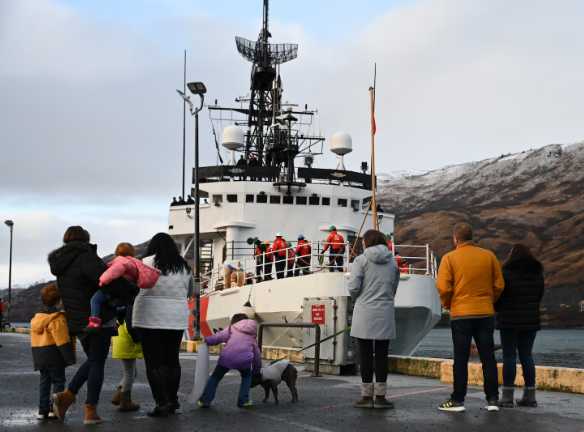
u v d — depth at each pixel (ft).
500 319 28.14
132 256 26.27
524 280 27.89
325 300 44.34
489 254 26.91
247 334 28.22
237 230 76.74
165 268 26.05
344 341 43.11
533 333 28.43
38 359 24.73
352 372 43.62
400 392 32.99
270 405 28.66
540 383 35.19
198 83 75.10
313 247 76.64
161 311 25.71
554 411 26.84
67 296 23.98
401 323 59.72
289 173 83.97
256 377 28.66
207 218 80.33
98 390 24.04
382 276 27.61
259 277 67.97
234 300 66.33
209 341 28.17
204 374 28.09
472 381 36.68
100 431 22.26
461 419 24.77
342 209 78.74
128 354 26.99
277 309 59.41
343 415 25.80
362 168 84.74
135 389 34.30
